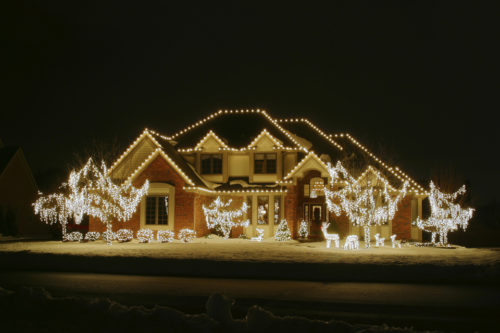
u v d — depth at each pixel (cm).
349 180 3175
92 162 3391
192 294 1356
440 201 3122
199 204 3338
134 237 3294
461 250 2639
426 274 1634
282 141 3600
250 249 2466
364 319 1057
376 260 1909
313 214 3350
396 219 3300
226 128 3884
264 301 1256
